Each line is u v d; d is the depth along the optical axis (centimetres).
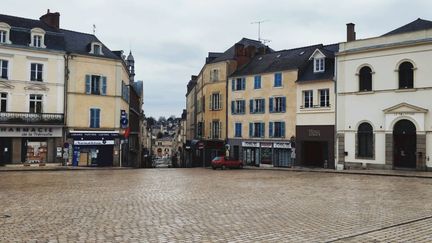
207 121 4928
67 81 3841
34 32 3709
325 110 3659
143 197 1596
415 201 1501
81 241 880
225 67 4697
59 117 3759
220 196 1638
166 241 884
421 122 3017
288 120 3994
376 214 1224
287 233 961
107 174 2872
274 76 4144
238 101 4503
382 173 2842
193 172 3244
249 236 930
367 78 3369
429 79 3005
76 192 1744
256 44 5338
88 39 4241
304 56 4141
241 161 4016
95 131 3972
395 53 3180
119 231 981
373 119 3291
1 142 3538
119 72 4150
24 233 952
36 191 1772
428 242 880
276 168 3841
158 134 16662
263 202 1470
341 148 3488
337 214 1223
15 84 3591
